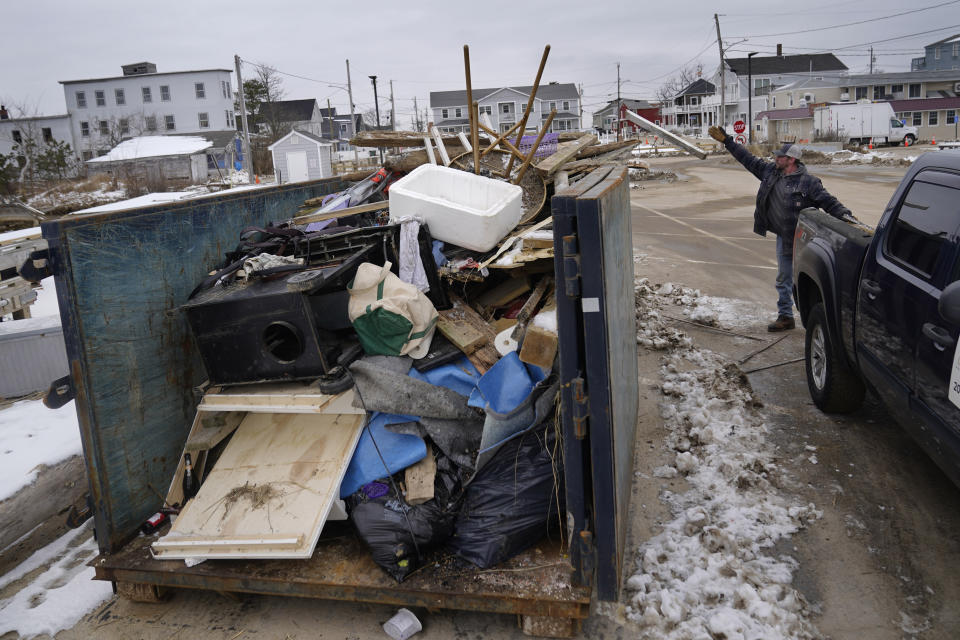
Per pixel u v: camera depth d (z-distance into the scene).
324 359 3.26
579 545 2.72
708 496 3.84
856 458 4.18
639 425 4.79
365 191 5.87
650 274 9.62
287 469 3.30
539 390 3.22
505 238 4.17
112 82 61.69
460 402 3.39
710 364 5.77
